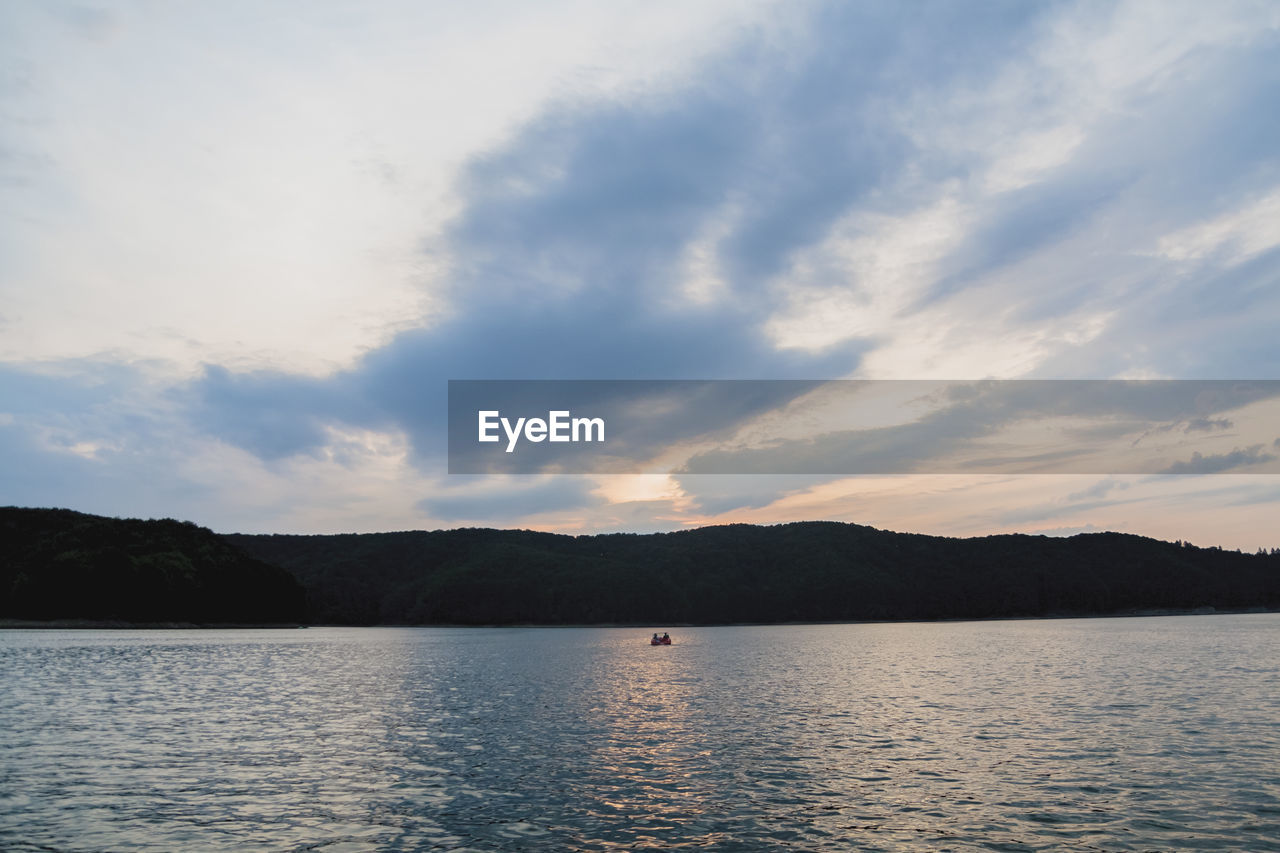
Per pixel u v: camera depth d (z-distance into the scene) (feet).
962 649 345.31
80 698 167.63
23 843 67.26
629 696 172.76
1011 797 80.28
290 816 75.10
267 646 395.96
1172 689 171.32
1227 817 72.59
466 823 72.54
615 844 66.54
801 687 189.98
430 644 438.40
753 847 65.51
